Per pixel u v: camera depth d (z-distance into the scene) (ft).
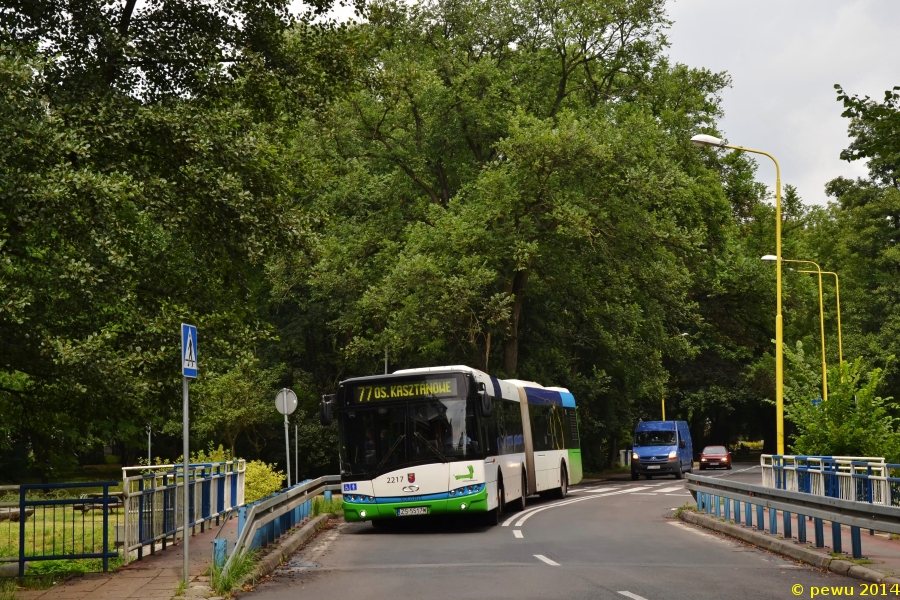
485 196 120.67
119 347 56.18
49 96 53.16
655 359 151.12
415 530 68.64
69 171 48.34
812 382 81.30
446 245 119.75
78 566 43.88
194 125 55.42
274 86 63.10
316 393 166.09
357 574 43.57
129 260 53.72
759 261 163.22
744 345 187.11
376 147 140.26
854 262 226.58
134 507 45.88
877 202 230.68
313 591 38.19
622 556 49.88
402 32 132.46
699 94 167.63
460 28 139.03
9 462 139.03
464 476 65.87
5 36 54.03
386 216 137.69
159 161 58.29
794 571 43.32
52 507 44.24
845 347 205.16
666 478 170.30
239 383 142.00
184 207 56.95
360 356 142.00
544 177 119.34
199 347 59.57
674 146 134.00
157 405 57.47
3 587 37.86
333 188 136.67
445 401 66.95
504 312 115.85
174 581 39.32
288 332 155.12
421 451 66.18
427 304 116.47
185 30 60.59
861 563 42.47
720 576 41.50
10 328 51.44
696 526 68.95
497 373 136.56
